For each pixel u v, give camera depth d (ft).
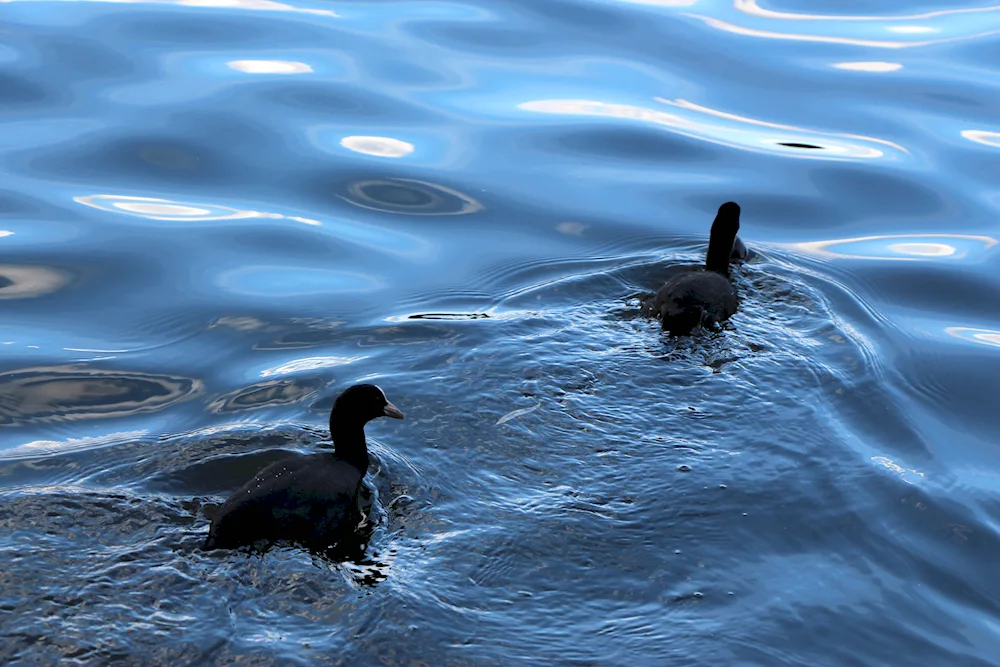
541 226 57.31
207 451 38.04
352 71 71.87
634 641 30.68
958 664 30.42
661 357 44.62
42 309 47.88
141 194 57.72
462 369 43.55
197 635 29.71
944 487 37.83
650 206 59.62
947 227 59.16
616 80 72.95
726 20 83.56
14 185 57.31
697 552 34.32
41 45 72.13
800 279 52.49
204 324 47.24
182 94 67.21
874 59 77.30
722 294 47.78
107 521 33.96
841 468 38.42
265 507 33.73
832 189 62.44
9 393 41.93
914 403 42.98
